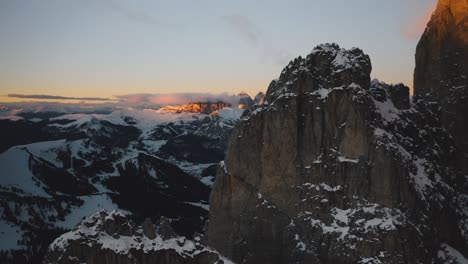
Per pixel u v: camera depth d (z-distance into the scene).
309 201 147.00
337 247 136.62
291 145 153.38
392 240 132.00
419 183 149.62
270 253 150.88
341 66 156.12
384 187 140.75
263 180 155.50
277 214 152.00
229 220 159.50
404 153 149.12
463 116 190.25
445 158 176.88
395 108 170.25
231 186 159.62
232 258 154.50
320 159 150.38
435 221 149.50
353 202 142.75
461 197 173.00
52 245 106.62
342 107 150.75
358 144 146.50
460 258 150.12
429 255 141.88
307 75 156.38
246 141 159.25
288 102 154.88
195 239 120.44
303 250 141.12
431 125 180.12
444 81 194.50
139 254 110.69
